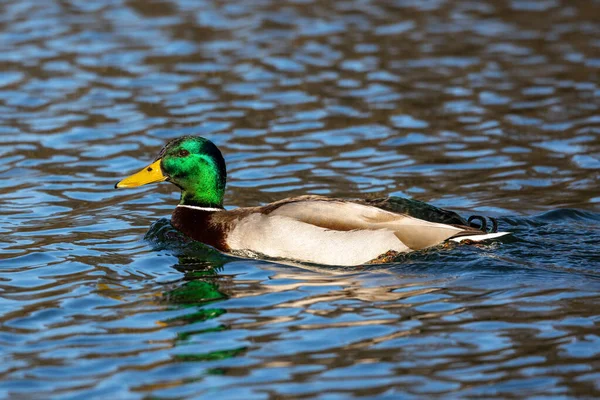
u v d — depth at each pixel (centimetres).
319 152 1731
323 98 1981
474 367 929
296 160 1695
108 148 1747
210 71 2119
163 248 1325
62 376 930
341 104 1948
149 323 1054
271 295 1134
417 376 914
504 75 2080
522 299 1096
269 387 899
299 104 1953
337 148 1752
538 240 1311
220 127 1838
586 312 1052
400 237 1241
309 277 1198
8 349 992
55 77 2080
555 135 1778
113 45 2269
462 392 882
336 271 1222
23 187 1582
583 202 1489
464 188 1568
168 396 887
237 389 897
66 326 1049
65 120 1870
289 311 1080
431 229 1243
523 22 2420
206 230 1345
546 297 1100
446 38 2314
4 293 1149
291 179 1614
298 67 2139
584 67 2108
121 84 2050
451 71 2111
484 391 884
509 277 1170
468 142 1764
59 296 1138
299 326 1035
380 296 1120
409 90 2014
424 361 945
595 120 1836
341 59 2186
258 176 1628
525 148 1730
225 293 1146
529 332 1004
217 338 1010
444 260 1228
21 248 1315
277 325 1041
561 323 1024
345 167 1664
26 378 927
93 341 1009
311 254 1255
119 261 1270
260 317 1065
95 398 886
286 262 1263
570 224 1391
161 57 2198
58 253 1297
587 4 2552
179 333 1025
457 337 997
